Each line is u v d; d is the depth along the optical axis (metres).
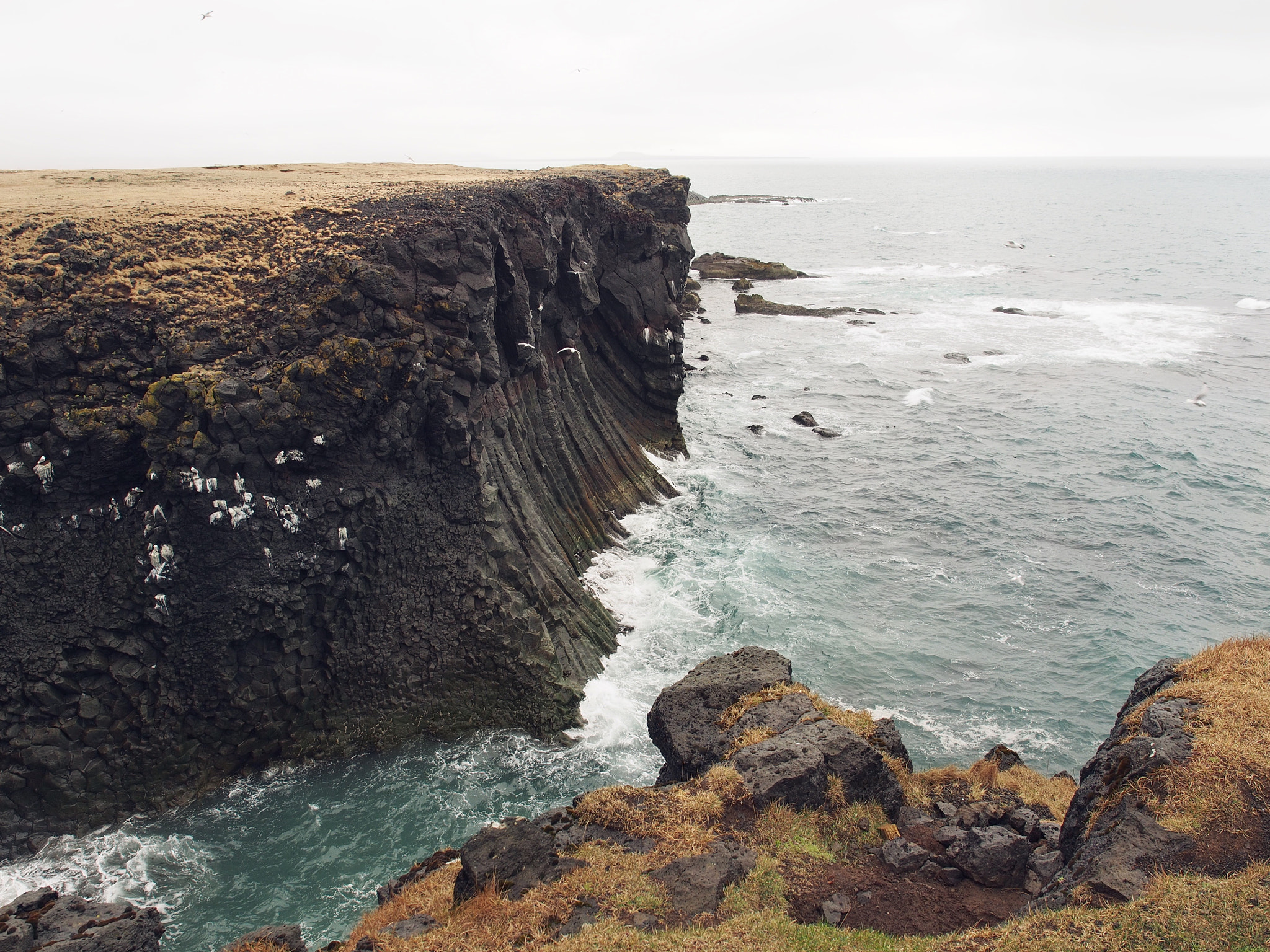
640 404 57.12
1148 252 156.12
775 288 120.62
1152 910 13.29
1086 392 72.19
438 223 34.88
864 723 22.53
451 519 32.94
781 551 44.88
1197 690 17.66
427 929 16.08
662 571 42.25
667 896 16.00
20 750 25.86
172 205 37.84
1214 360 81.50
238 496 27.97
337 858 25.86
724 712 22.78
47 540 26.92
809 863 17.27
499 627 32.06
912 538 46.81
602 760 30.02
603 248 52.72
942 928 15.70
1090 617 39.22
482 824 27.16
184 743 28.11
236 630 28.38
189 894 24.52
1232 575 43.16
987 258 151.62
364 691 30.58
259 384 28.50
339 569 30.25
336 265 31.34
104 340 28.16
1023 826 19.17
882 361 82.19
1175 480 54.53
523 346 38.78
